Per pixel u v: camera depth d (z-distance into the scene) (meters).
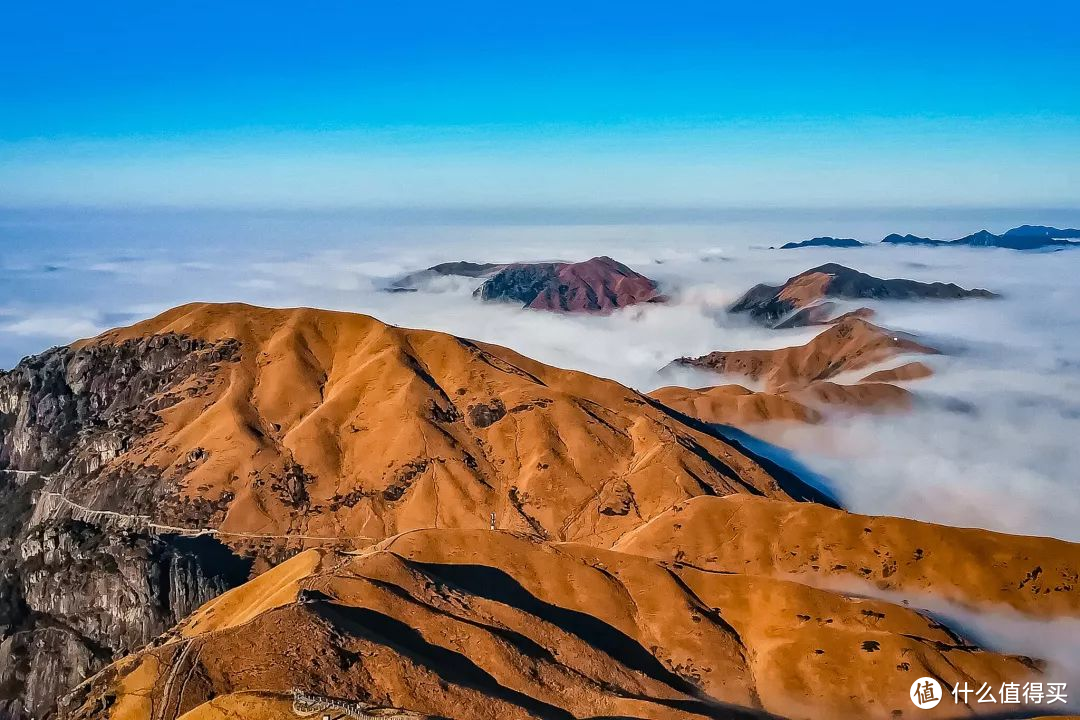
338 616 174.12
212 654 161.38
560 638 195.00
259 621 168.00
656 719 173.50
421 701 158.25
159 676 159.50
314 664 160.25
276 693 146.12
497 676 176.12
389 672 161.62
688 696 195.50
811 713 197.88
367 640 167.25
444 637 180.62
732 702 199.12
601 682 187.88
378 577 193.38
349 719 137.75
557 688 178.25
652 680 195.12
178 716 150.50
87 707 158.62
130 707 154.50
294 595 181.25
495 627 191.62
